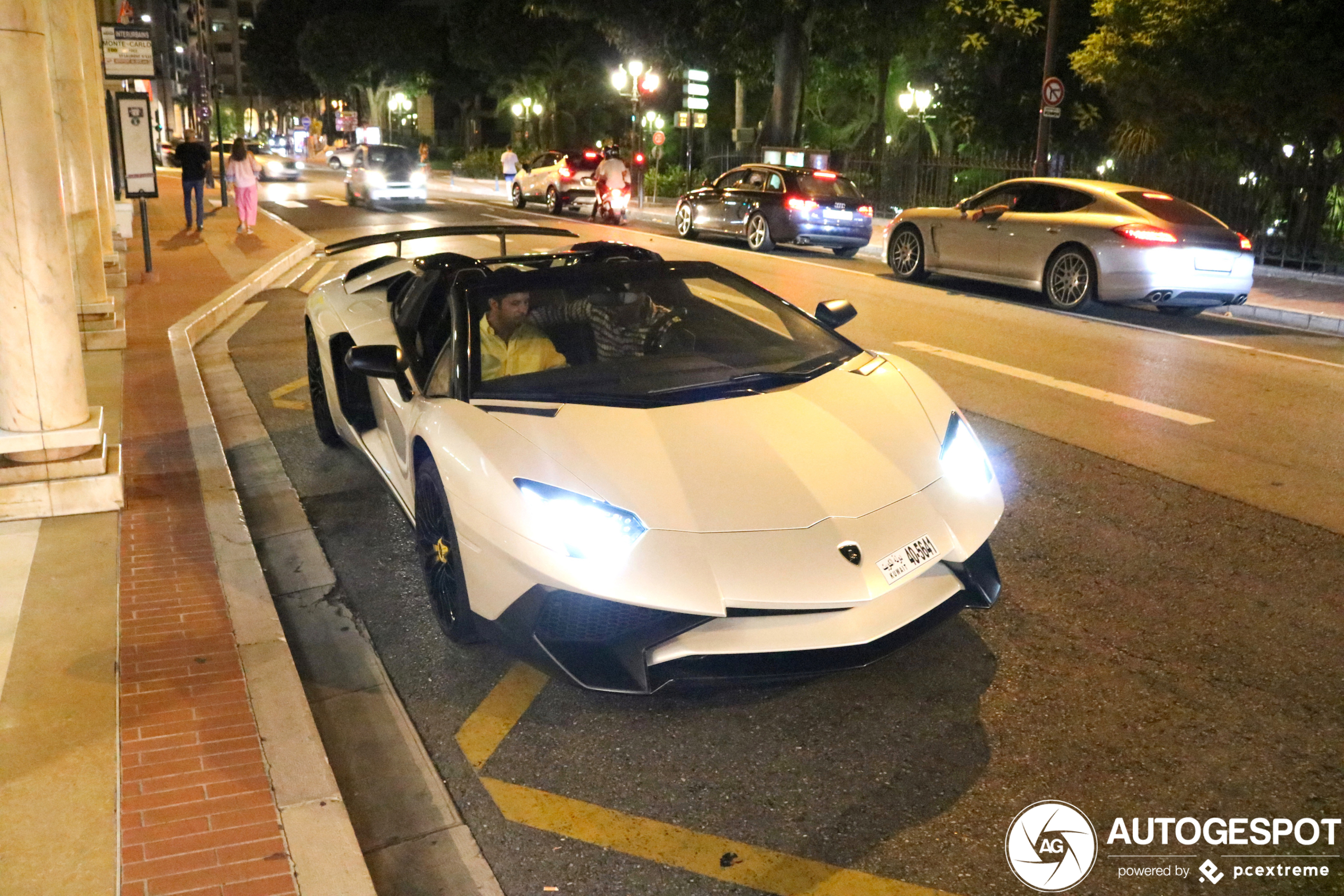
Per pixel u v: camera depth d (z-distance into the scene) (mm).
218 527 4875
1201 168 17625
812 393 3990
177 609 4020
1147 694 3500
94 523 4945
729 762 3195
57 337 4973
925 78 29672
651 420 3684
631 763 3209
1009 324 10844
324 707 3590
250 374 8680
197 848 2666
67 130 8719
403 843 2871
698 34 27750
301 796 2883
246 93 134250
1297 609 4109
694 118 28562
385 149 29109
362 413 5613
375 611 4324
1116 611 4113
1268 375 8406
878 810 2945
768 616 3156
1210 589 4297
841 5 26297
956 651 3812
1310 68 13938
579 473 3383
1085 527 5008
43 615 3971
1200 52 14820
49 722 3238
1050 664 3705
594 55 52625
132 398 7348
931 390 4246
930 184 25250
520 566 3283
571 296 4445
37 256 4863
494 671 3807
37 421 5000
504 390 3967
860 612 3189
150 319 10438
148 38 13219
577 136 57062
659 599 3088
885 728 3348
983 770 3115
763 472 3449
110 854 2643
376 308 5496
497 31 52344
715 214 19844
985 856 2752
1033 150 26797
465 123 74688
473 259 5066
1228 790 3000
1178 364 8812
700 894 2641
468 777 3168
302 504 5605
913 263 14328
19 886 2525
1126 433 6598
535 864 2771
